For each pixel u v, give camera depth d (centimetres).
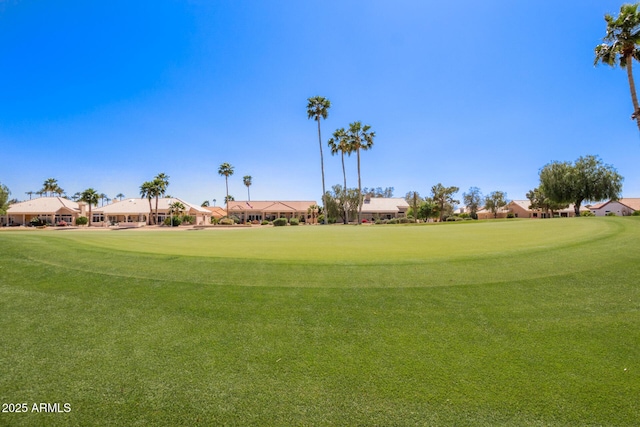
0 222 6353
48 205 6631
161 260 851
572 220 2127
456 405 342
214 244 1341
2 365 415
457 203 7675
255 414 332
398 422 321
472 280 688
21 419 326
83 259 859
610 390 362
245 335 487
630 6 2202
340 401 350
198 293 636
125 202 7075
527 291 634
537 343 460
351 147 5488
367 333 491
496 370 400
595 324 511
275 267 781
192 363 418
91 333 495
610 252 865
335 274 730
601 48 2386
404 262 818
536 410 334
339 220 7006
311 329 504
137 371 402
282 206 7888
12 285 686
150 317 545
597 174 4353
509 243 1181
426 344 460
